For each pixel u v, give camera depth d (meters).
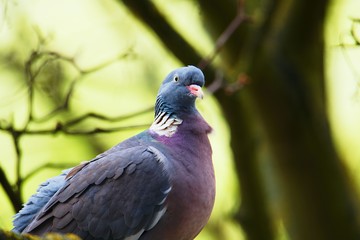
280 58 14.13
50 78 13.54
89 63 16.05
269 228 14.41
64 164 11.41
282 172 14.36
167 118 10.81
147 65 16.23
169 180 10.13
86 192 10.24
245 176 14.28
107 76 16.12
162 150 10.41
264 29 13.90
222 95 13.90
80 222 10.14
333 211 14.38
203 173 10.36
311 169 14.28
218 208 15.88
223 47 14.15
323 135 14.33
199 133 10.70
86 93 15.97
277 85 14.09
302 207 14.41
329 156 14.33
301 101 14.19
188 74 10.87
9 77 15.32
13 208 10.85
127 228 10.15
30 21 15.45
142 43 16.19
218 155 16.45
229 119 14.11
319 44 14.32
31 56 11.82
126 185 10.20
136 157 10.31
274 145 14.30
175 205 10.13
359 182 15.49
